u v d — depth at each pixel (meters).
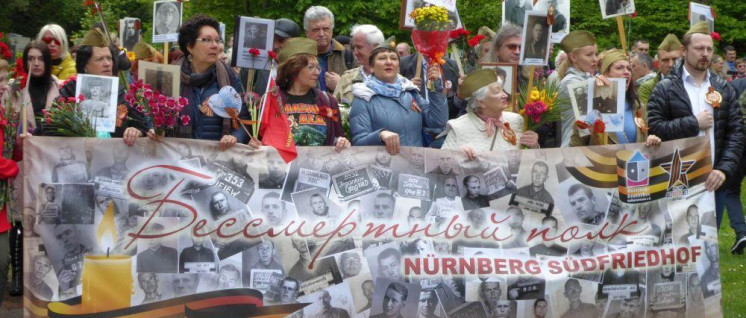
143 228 5.77
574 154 6.27
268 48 6.57
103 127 5.83
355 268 5.94
